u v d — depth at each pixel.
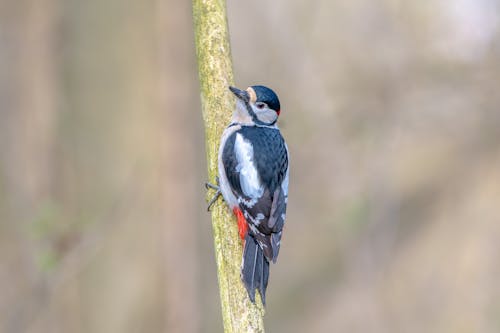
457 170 15.88
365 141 15.54
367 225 15.24
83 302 14.02
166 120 14.46
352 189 15.45
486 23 15.37
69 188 13.78
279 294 16.14
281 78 16.00
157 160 14.48
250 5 16.17
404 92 15.73
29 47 13.60
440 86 15.64
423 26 15.75
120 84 14.16
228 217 7.94
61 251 12.20
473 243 15.54
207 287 15.39
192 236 14.96
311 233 15.98
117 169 14.14
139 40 14.23
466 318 15.25
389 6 15.93
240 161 8.00
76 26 13.84
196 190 15.16
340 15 16.11
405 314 15.45
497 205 15.62
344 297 15.72
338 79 15.94
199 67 8.35
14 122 13.60
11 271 13.35
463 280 15.46
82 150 13.91
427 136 15.85
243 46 16.09
